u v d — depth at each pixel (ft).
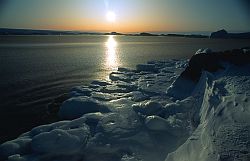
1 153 22.79
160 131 24.80
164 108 30.35
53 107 40.24
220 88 26.53
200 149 17.28
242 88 24.40
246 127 17.21
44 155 21.80
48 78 66.59
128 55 145.07
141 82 48.93
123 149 22.09
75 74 74.28
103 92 44.19
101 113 30.78
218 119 19.49
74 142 22.91
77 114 34.12
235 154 14.78
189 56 130.82
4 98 45.80
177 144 22.65
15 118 35.78
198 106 28.99
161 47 231.50
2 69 80.64
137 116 29.01
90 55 145.38
